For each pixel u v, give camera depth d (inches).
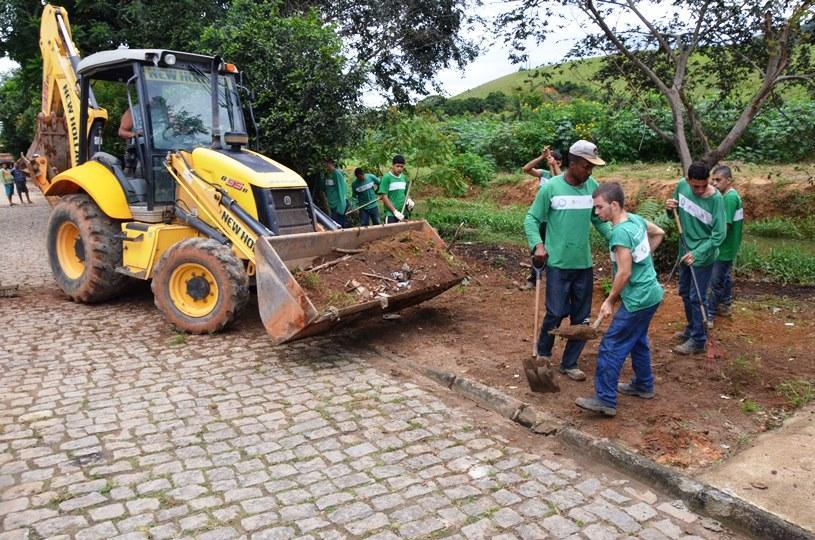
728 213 263.7
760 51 353.7
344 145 450.3
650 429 177.9
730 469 156.2
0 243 515.5
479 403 201.8
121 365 229.9
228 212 268.1
